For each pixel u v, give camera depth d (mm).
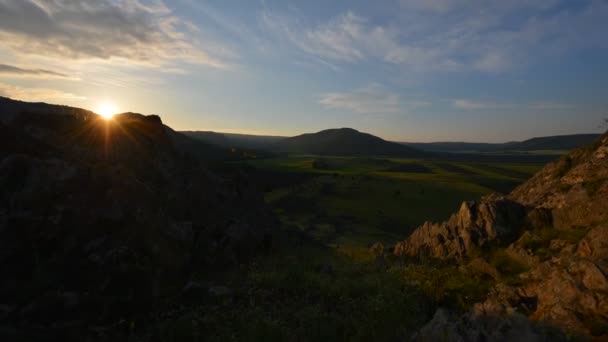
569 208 15297
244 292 11414
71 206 10273
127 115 19344
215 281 12469
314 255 20500
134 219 11398
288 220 92500
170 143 20594
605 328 7422
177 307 10062
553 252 13117
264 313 9484
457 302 11055
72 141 13617
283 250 20219
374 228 86625
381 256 20844
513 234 16656
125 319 8953
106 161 13789
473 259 15867
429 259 18266
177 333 8445
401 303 10383
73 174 11086
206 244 14695
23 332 7562
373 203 115938
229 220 18672
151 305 9680
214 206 19125
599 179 15531
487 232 17188
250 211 23391
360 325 9055
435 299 11508
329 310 10555
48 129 13539
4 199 9594
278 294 11719
